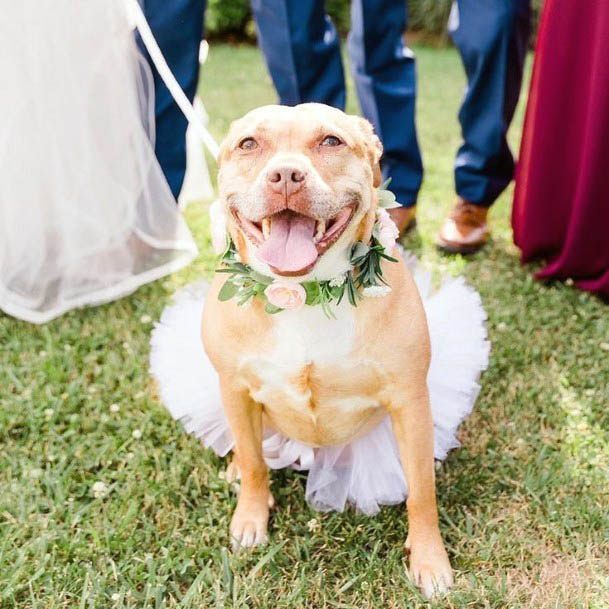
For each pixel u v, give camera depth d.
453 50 9.86
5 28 3.21
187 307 2.91
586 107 3.35
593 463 2.66
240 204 2.04
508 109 3.93
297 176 1.89
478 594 2.19
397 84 4.02
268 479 2.55
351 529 2.46
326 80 3.98
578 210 3.42
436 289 3.66
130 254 3.76
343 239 2.05
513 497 2.54
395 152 4.07
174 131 3.86
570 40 3.30
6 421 2.95
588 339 3.33
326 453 2.63
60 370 3.21
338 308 2.11
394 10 3.82
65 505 2.57
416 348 2.17
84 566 2.34
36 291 3.59
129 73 3.48
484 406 2.97
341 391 2.23
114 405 2.98
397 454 2.60
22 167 3.42
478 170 3.97
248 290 2.10
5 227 3.47
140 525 2.53
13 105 3.32
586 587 2.22
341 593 2.25
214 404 2.69
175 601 2.22
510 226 4.30
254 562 2.37
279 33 3.74
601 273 3.61
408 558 2.37
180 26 3.57
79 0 3.29
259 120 2.10
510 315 3.49
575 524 2.42
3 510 2.57
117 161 3.58
